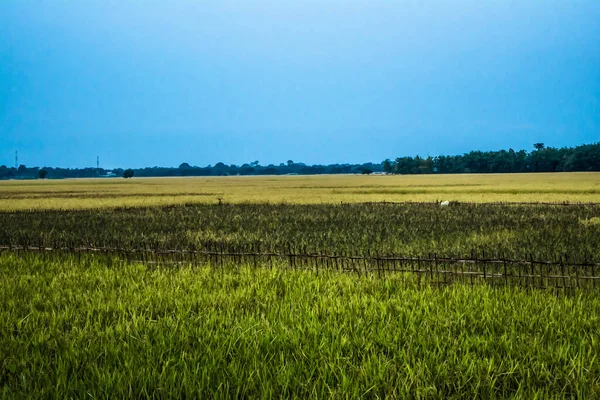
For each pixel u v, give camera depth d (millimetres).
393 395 4797
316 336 6125
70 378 5172
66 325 6969
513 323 6617
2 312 7367
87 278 9992
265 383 4926
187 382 4961
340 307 7387
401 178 103688
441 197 40812
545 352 5641
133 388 4953
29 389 4910
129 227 22219
